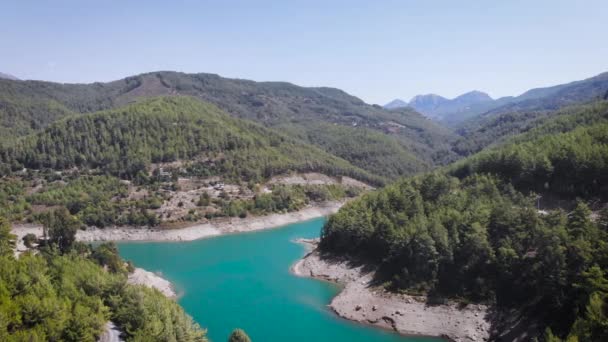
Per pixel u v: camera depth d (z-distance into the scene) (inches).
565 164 5418.3
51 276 3334.2
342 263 5595.5
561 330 3501.5
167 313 3221.0
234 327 4040.4
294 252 6850.4
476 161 6673.2
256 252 6860.2
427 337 3882.9
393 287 4606.3
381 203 6082.7
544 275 3821.4
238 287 5157.5
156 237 7780.5
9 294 2851.9
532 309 3779.5
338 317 4306.1
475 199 5275.6
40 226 7573.8
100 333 2952.8
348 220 5915.4
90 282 3316.9
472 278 4311.0
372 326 4114.2
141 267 6013.8
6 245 4160.9
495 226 4584.2
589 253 3671.3
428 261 4537.4
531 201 5196.9
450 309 4119.1
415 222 5068.9
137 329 3006.9
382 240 5280.5
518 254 4160.9
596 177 5103.3
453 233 4645.7
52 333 2726.4
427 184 6003.9
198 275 5639.8
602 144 5477.4
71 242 5290.4
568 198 5221.5
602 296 3134.8
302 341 3777.1
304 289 5078.7
